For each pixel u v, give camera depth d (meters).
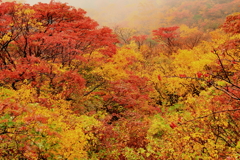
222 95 5.77
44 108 6.38
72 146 5.83
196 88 13.62
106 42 12.39
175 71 16.61
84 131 6.80
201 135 6.38
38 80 9.55
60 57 11.52
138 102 12.62
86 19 12.84
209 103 6.46
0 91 5.97
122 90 11.60
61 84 9.42
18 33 9.62
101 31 12.55
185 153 6.71
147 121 11.66
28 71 8.34
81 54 12.70
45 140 4.95
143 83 14.58
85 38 11.67
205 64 11.71
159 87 16.59
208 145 6.19
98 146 8.50
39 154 4.86
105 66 13.39
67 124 6.39
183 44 31.20
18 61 9.37
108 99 12.46
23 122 4.17
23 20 9.49
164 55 25.42
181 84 14.41
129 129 10.52
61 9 11.04
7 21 9.31
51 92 9.12
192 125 6.99
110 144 8.88
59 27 10.97
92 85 12.84
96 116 9.87
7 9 9.01
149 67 20.83
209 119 6.38
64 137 5.61
